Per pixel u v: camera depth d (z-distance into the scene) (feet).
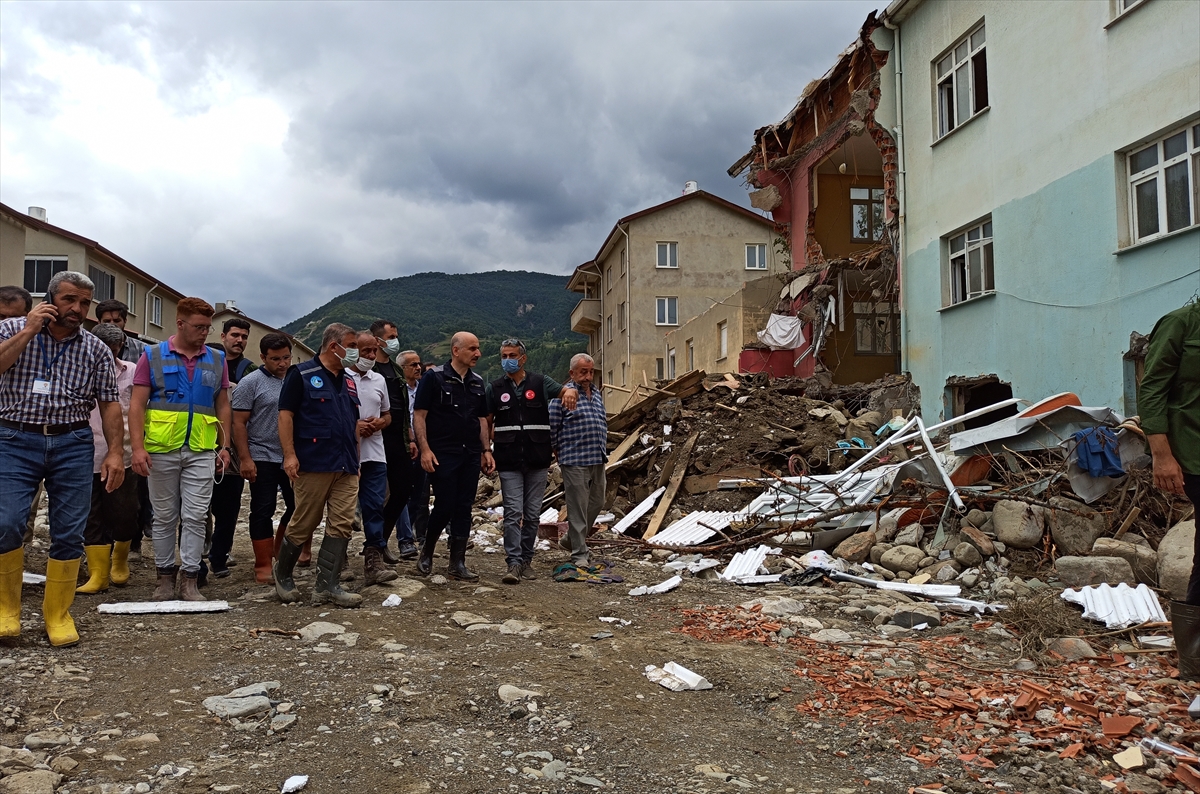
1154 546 22.74
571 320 155.53
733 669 14.62
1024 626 17.71
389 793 9.47
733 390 42.01
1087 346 35.76
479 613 18.71
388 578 21.16
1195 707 12.07
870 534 26.40
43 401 14.40
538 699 12.80
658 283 123.65
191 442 18.28
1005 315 41.39
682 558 27.78
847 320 67.46
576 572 23.85
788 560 25.62
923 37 49.08
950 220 46.47
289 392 18.25
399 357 25.99
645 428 40.70
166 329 119.65
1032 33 39.17
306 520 18.58
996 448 27.40
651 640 16.83
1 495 14.02
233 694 12.30
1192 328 13.37
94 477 19.42
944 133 48.01
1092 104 35.35
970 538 24.41
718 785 10.03
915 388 49.93
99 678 12.98
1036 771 10.45
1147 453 24.80
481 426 22.94
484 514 38.73
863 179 67.77
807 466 35.17
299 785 9.48
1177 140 31.68
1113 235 34.27
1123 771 10.52
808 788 10.05
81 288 14.78
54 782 9.27
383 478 21.86
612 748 11.15
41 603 17.53
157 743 10.66
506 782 9.91
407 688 13.09
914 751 11.21
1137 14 32.86
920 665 15.21
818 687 13.79
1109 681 14.10
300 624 16.83
